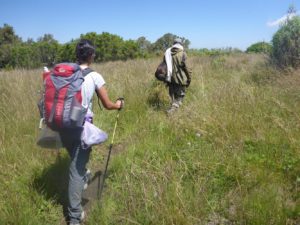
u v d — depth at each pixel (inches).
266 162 168.2
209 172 163.6
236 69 507.5
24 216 134.6
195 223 130.5
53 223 142.0
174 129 220.8
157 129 229.1
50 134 134.6
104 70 481.4
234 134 198.4
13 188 155.0
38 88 290.8
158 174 159.0
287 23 405.1
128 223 132.9
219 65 550.0
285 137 187.0
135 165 173.8
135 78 369.7
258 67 422.3
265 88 295.6
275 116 213.5
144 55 1467.8
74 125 127.2
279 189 147.6
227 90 268.1
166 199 138.3
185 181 157.2
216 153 177.9
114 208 145.4
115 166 181.6
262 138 190.1
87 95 134.0
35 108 244.7
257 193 140.5
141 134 225.8
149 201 138.0
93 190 166.7
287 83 289.9
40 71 443.2
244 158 173.8
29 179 164.4
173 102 284.2
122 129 246.5
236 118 212.7
